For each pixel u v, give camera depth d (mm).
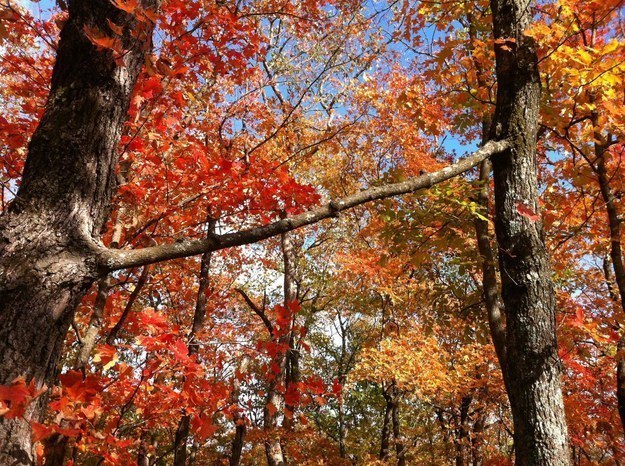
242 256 9680
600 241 6281
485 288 5133
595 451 11039
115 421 2744
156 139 3215
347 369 16547
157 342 2609
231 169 3299
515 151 3561
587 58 3357
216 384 3381
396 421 12094
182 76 3725
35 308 1606
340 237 12453
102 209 1931
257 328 11945
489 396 10016
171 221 3857
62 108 1881
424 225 4336
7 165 2965
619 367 5922
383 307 10844
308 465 11078
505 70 3812
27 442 1558
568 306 6723
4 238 1662
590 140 4480
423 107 5145
